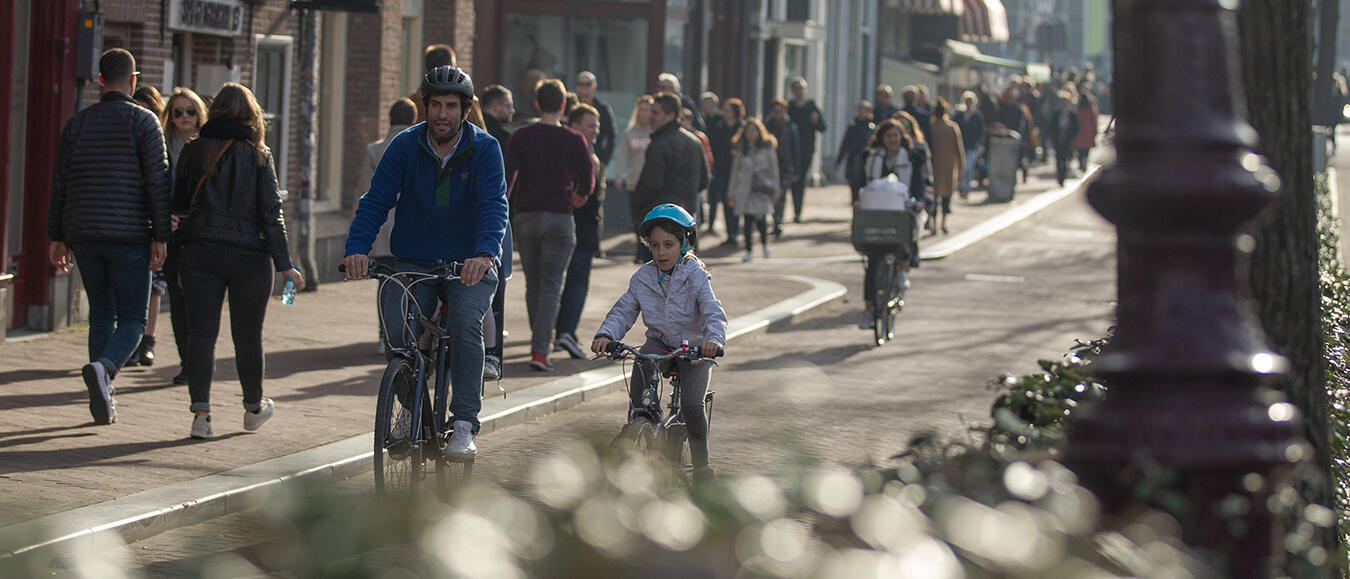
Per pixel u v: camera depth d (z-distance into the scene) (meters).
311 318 33.09
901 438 23.38
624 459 4.72
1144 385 7.18
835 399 26.80
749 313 37.91
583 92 47.66
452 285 18.00
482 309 17.95
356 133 46.88
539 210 27.86
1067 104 91.50
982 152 91.88
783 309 38.84
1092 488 7.26
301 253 37.97
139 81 32.91
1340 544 13.12
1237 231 7.20
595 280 43.22
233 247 20.20
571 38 64.88
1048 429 13.14
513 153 28.03
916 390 28.44
